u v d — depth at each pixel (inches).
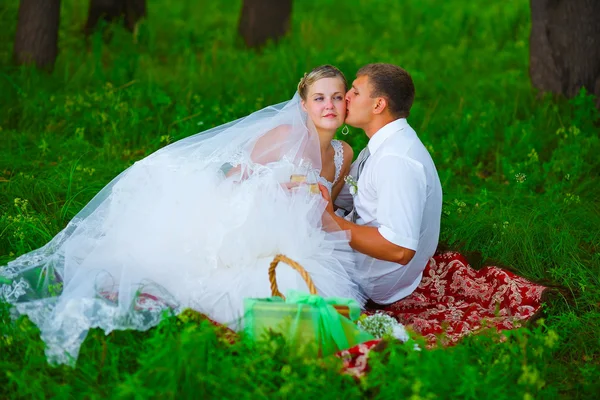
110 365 231.1
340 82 285.0
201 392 211.2
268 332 229.5
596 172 414.9
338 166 304.5
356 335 236.8
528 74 555.2
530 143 439.2
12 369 225.8
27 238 309.7
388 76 279.6
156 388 209.0
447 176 401.4
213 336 229.0
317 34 732.0
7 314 244.5
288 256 269.4
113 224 280.8
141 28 642.2
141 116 451.8
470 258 329.7
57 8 536.4
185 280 267.0
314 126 286.8
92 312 237.8
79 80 518.0
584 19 479.8
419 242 293.3
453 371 223.5
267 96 502.6
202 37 692.1
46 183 356.8
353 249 292.4
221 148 288.4
